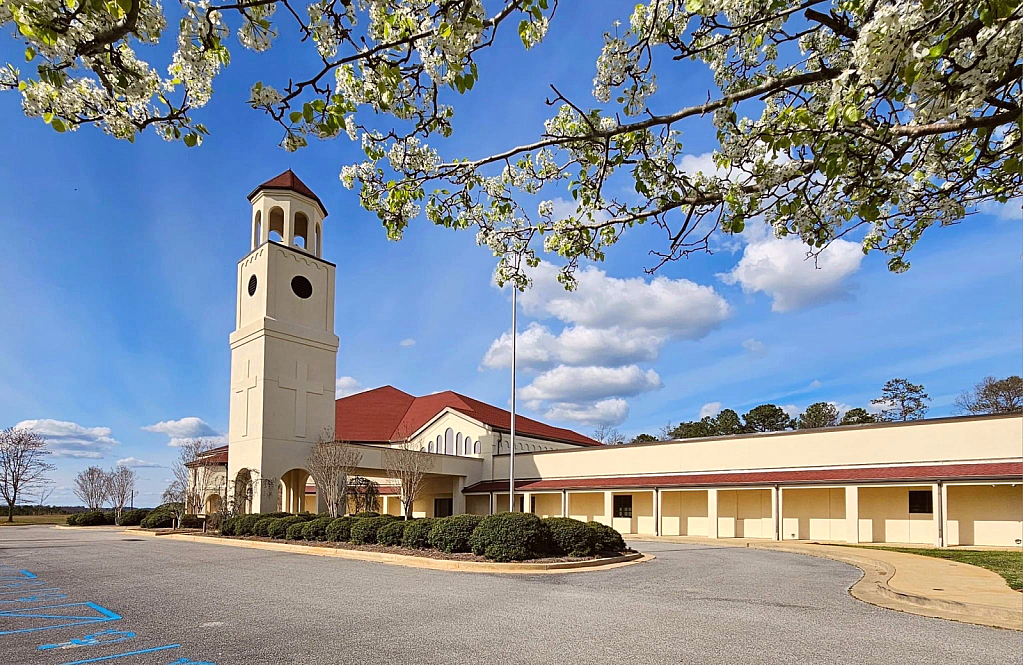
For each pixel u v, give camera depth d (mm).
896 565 14383
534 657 6434
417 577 13625
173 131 4250
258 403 28578
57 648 6938
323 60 3936
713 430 64188
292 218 31344
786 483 25781
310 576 13812
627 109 5008
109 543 25375
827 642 7023
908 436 24344
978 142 4395
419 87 4457
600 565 15930
